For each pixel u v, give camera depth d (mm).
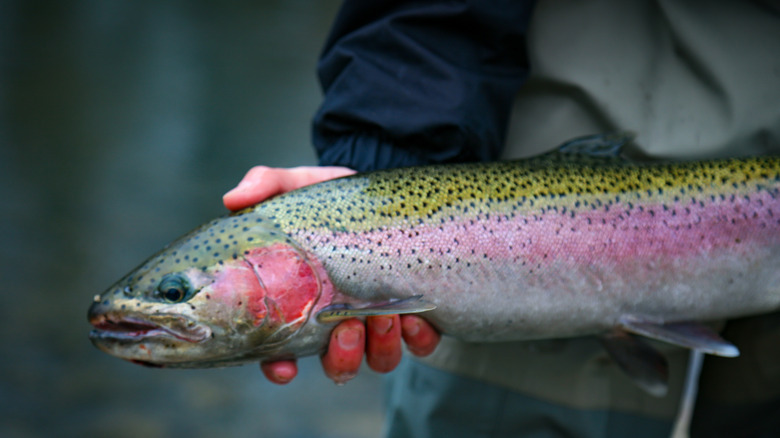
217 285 650
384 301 669
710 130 724
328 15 5012
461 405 765
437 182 687
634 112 734
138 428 1212
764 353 735
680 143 727
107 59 3785
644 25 735
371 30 717
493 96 713
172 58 3877
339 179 686
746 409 751
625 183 700
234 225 665
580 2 737
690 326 700
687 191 700
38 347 1397
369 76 715
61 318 1491
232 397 1318
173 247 665
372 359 679
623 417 755
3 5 4910
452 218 679
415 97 707
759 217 697
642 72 734
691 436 785
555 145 749
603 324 698
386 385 817
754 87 718
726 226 696
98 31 4418
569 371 751
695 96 728
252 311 651
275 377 682
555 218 687
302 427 1244
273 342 660
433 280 674
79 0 5324
